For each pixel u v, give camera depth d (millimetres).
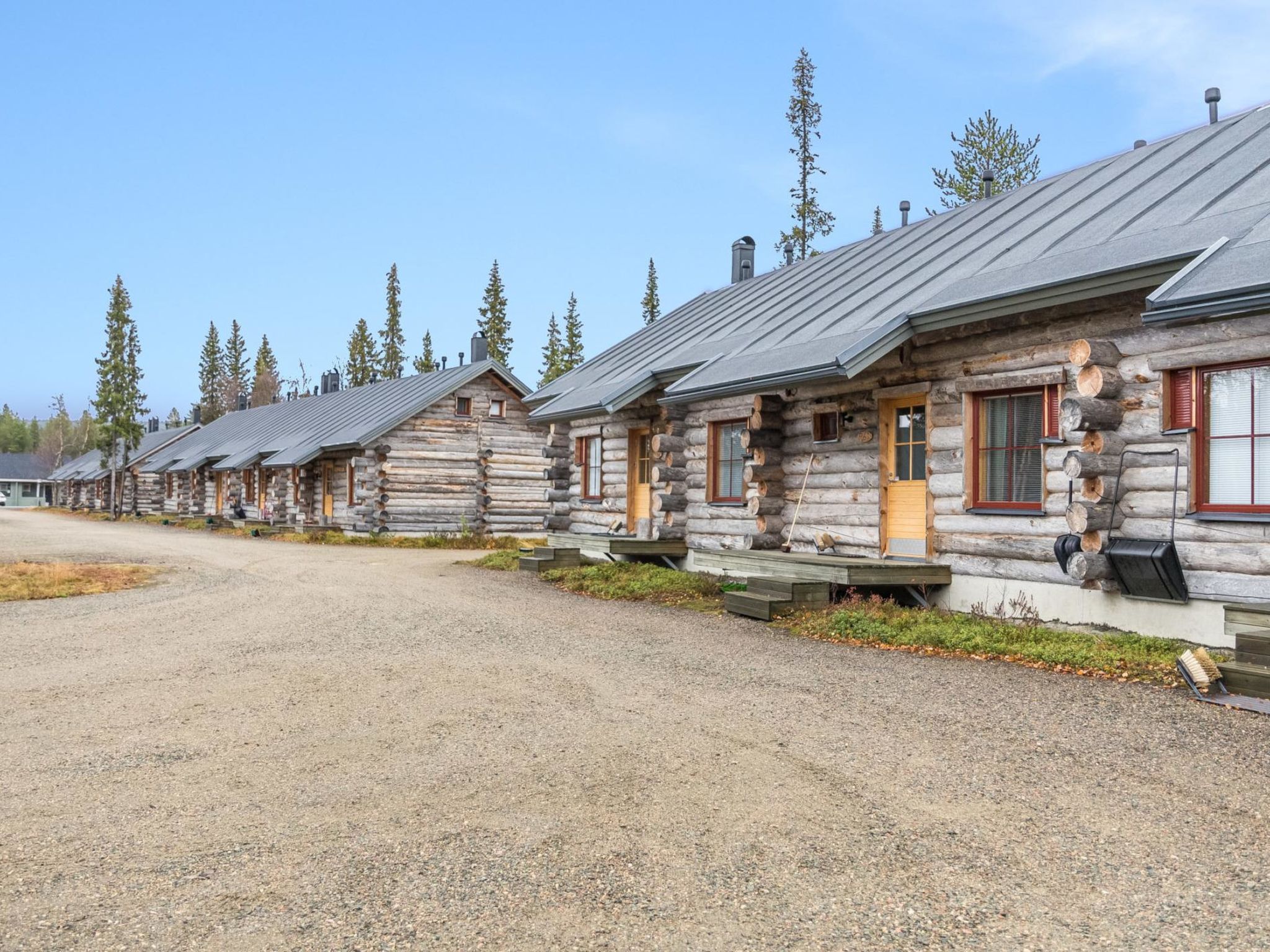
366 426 28031
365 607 12633
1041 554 9539
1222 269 7129
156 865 4195
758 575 12125
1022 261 10281
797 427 12969
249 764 5668
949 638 8844
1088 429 8586
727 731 6227
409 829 4594
